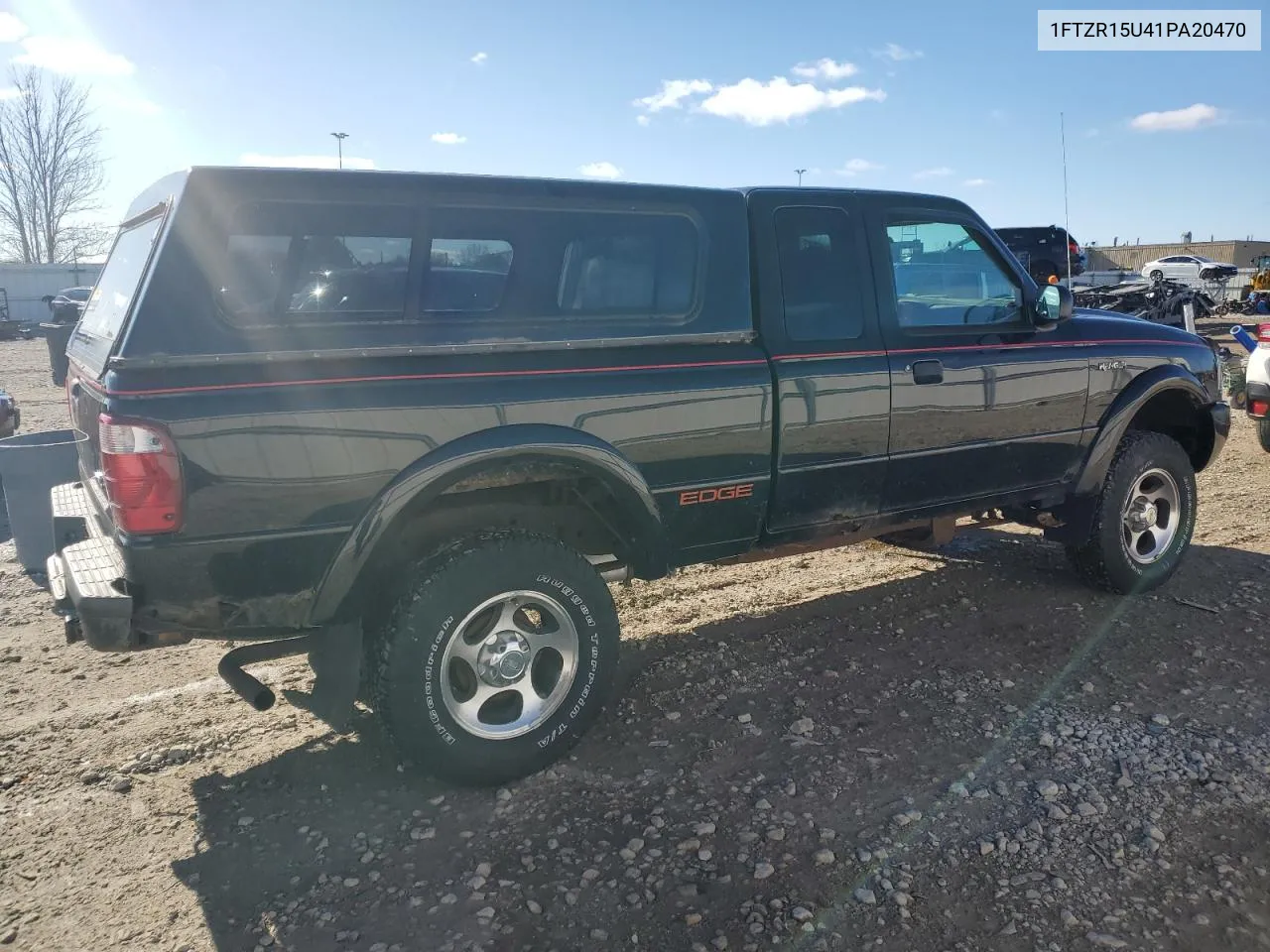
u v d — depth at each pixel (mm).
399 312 3238
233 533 2977
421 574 3262
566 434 3424
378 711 3318
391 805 3346
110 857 3076
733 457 3865
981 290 4719
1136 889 2818
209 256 2955
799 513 4145
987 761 3549
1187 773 3434
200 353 2916
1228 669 4328
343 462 3078
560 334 3486
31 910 2824
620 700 4117
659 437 3660
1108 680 4230
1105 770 3469
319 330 3090
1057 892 2805
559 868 2965
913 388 4293
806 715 3947
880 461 4281
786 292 4016
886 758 3588
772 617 5125
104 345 3309
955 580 5656
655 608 5297
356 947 2639
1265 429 8602
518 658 3441
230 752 3748
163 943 2674
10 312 32531
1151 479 5309
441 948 2629
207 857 3066
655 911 2760
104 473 2879
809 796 3330
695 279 3807
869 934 2645
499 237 3410
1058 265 21328
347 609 3289
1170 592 5355
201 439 2881
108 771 3604
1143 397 5094
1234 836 3066
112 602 2922
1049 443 4848
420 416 3178
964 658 4504
